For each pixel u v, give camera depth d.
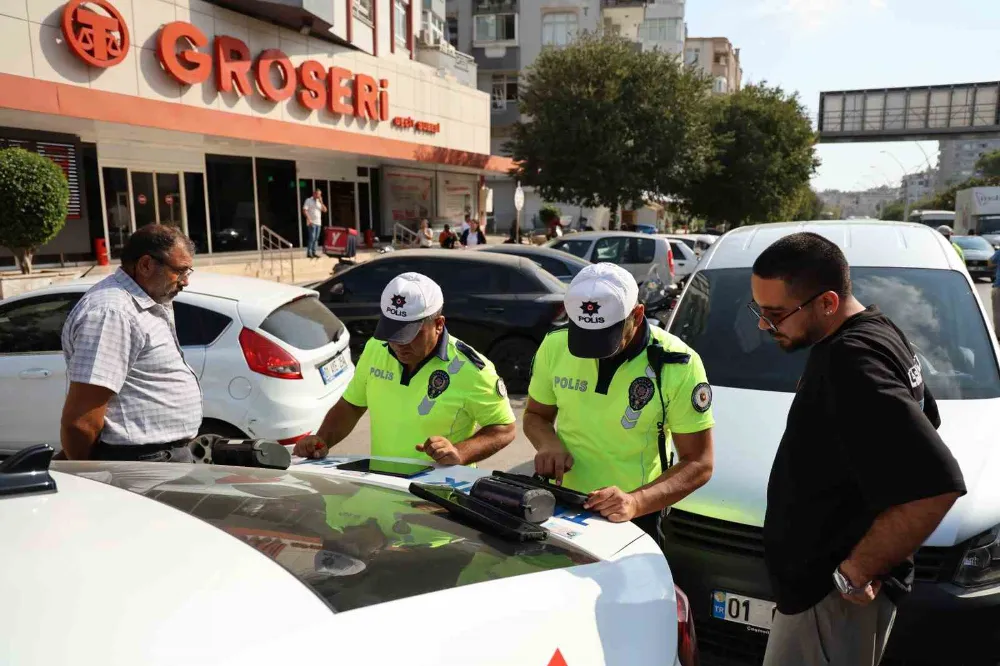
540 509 1.67
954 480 1.50
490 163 27.92
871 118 45.09
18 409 4.48
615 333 2.15
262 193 19.17
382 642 1.02
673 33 48.53
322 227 21.31
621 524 1.86
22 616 0.90
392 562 1.31
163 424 2.73
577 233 12.39
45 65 11.79
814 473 1.72
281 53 16.73
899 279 3.91
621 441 2.34
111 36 12.68
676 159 22.28
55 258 13.35
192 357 4.34
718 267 4.30
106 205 14.88
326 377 4.73
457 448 2.52
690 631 1.56
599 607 1.36
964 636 2.40
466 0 39.22
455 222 28.64
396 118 21.52
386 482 2.02
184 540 1.16
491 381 2.63
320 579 1.16
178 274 2.71
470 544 1.50
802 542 1.75
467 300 7.47
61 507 1.21
